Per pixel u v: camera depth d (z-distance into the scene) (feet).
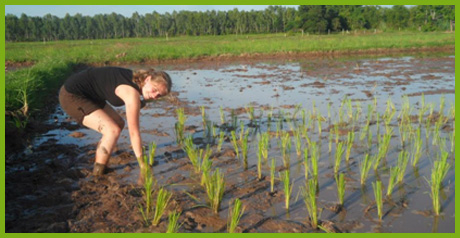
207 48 86.94
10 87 25.90
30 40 315.58
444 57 69.72
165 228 11.30
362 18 243.40
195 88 38.04
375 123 22.80
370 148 18.30
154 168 16.02
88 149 18.53
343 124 22.57
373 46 89.20
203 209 12.46
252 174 15.35
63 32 333.01
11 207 12.40
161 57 74.74
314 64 61.46
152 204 12.69
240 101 30.73
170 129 22.29
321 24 223.30
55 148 18.45
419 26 226.99
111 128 15.21
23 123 21.99
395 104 28.12
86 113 15.20
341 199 12.50
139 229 11.25
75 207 12.50
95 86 15.05
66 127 22.91
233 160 16.97
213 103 30.07
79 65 68.23
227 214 12.14
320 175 15.19
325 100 30.22
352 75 45.62
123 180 14.78
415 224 11.41
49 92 33.81
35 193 13.47
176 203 12.68
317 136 20.45
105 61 70.54
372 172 15.42
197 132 21.63
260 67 58.65
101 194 13.56
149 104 29.71
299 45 90.53
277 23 309.42
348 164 16.31
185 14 331.77
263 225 11.45
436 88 34.83
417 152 15.98
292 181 14.67
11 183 14.42
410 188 13.89
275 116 25.14
